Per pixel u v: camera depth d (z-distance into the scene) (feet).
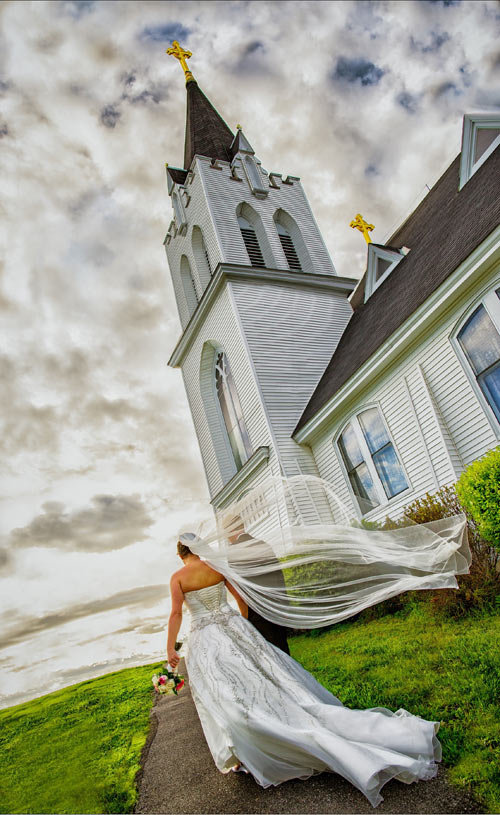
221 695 11.22
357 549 15.56
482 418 33.47
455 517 16.15
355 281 66.80
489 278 32.01
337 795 9.59
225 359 65.92
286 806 9.55
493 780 8.84
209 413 67.62
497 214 31.07
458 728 11.11
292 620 14.21
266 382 54.34
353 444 45.75
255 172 75.31
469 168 42.11
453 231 38.83
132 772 14.01
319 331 61.57
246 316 58.59
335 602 14.74
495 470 21.08
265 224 69.97
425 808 8.57
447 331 35.40
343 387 42.96
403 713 11.56
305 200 76.28
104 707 27.71
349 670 18.29
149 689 30.42
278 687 11.41
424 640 19.33
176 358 75.10
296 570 15.08
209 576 13.39
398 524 27.84
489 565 21.56
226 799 10.50
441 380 36.29
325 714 10.83
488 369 32.89
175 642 12.84
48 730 24.38
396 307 43.09
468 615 20.56
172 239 80.64
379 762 9.33
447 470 35.42
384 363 39.60
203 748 14.96
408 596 23.91
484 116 39.93
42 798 13.05
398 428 39.93
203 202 69.41
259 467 52.26
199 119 86.94
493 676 13.29
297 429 50.03
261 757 10.70
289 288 63.52
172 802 11.05
